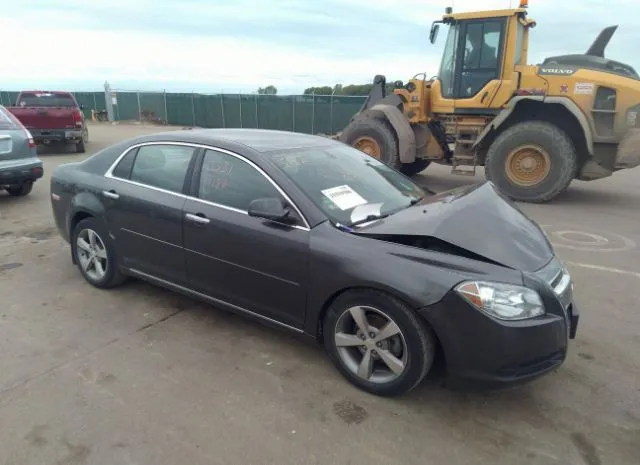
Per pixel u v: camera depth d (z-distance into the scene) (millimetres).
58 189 4668
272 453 2553
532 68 8664
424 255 2822
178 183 3803
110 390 3049
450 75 9469
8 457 2498
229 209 3469
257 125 26266
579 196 9328
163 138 4012
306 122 24391
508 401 2998
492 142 9141
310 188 3334
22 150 7773
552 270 2965
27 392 3016
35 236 6176
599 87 8117
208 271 3635
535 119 8852
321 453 2557
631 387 3145
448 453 2572
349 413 2871
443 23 9445
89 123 32125
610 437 2701
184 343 3621
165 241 3836
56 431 2684
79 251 4609
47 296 4395
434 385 3152
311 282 3102
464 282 2656
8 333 3734
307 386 3119
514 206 3643
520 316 2648
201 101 28422
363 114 10320
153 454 2533
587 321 4016
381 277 2803
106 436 2654
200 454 2539
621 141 8039
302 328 3273
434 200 3619
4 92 36938
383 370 3039
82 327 3844
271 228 3242
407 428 2752
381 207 3484
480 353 2662
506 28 8734
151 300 4324
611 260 5480
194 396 3004
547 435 2715
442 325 2688
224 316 4047
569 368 3346
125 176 4184
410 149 9703
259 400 2975
